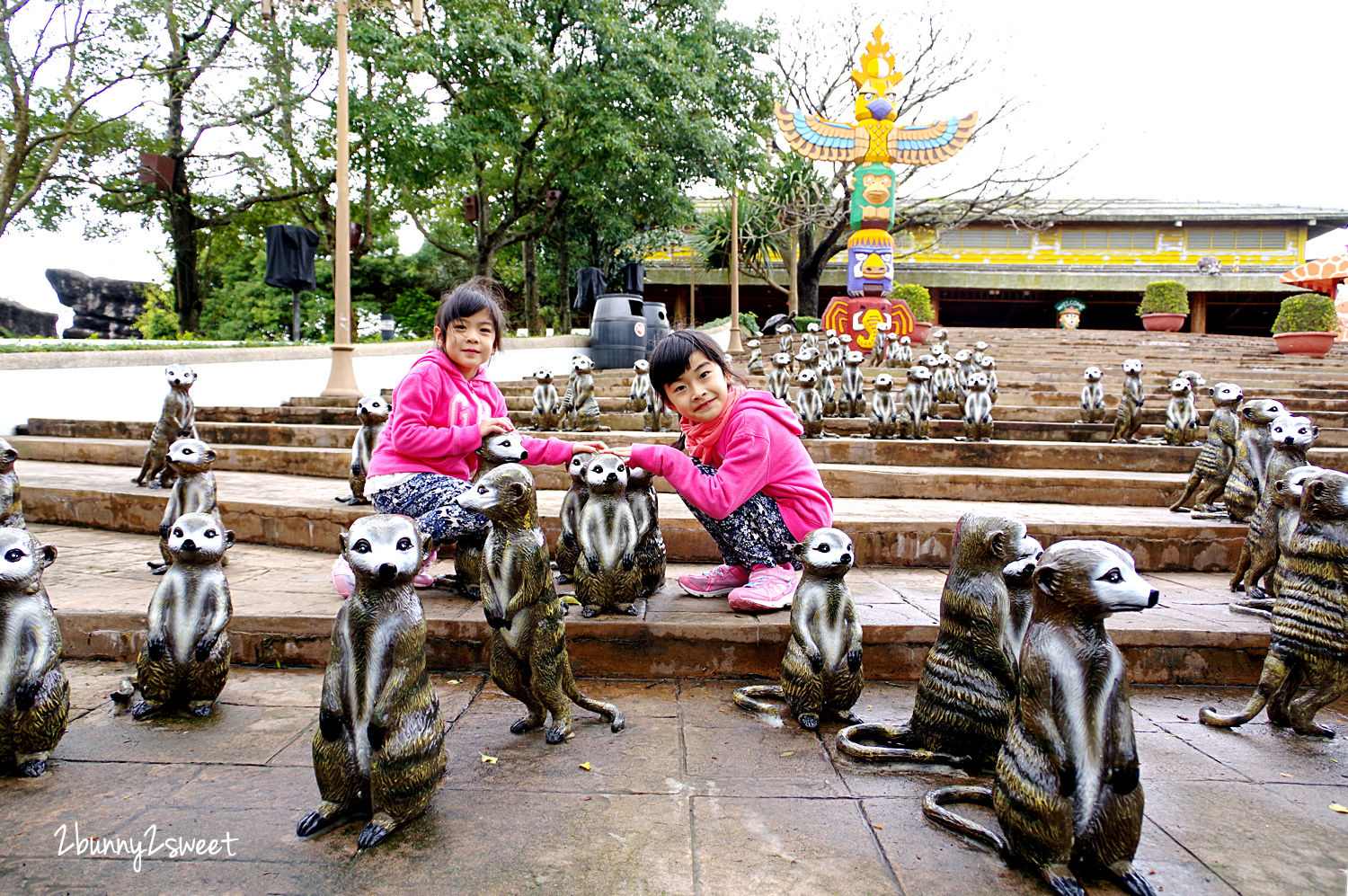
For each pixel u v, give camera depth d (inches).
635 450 153.8
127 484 253.0
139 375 400.8
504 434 145.6
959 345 697.0
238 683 137.8
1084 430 344.5
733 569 160.7
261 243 925.2
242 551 208.7
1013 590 106.3
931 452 299.1
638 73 612.7
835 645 119.8
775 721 124.8
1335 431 344.2
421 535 95.0
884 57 708.7
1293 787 106.0
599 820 94.7
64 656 146.9
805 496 152.3
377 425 220.7
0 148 556.7
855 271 700.0
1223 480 218.8
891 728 116.3
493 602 113.3
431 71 591.2
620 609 148.3
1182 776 109.1
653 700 133.3
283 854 87.0
